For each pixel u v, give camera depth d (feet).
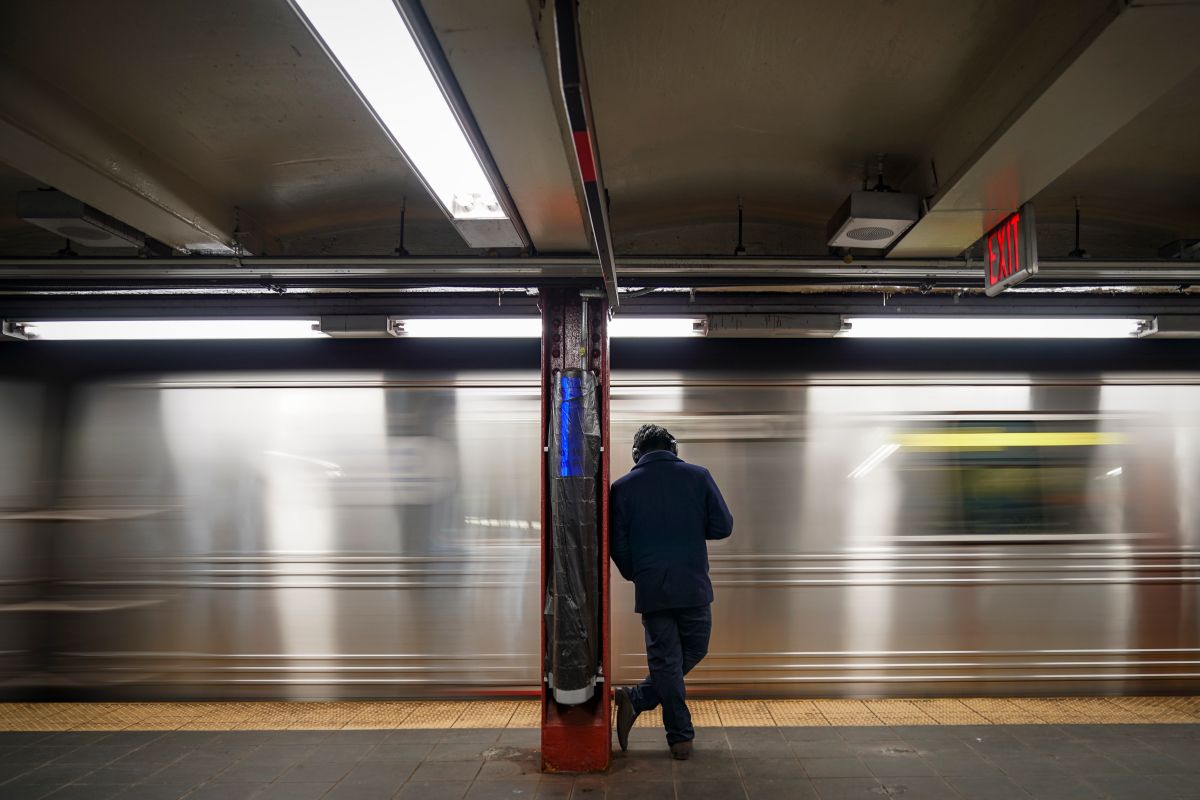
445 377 20.07
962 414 19.92
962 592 19.36
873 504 19.62
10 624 19.40
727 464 19.74
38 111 11.41
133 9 10.35
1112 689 19.19
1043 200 16.71
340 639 19.36
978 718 17.29
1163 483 19.80
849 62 11.75
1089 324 18.98
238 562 19.54
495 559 19.49
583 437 14.73
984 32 10.78
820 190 16.22
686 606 14.37
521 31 8.24
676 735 14.48
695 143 14.37
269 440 19.89
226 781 13.85
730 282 17.20
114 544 19.58
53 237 17.97
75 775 14.23
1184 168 15.21
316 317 19.07
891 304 19.43
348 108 12.89
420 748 15.53
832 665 19.13
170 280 17.06
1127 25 8.52
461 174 12.00
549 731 14.19
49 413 19.93
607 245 11.81
